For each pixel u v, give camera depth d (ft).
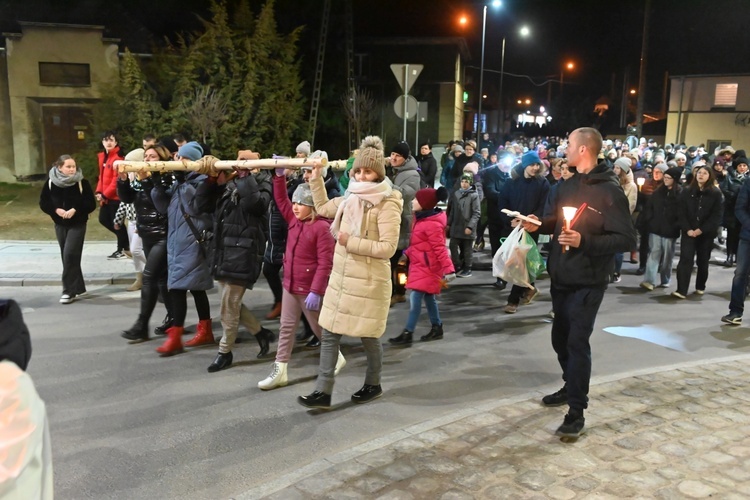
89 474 12.75
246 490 12.14
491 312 26.18
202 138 57.00
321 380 15.92
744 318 25.53
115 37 69.62
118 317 24.39
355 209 15.12
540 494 11.56
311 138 75.15
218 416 15.58
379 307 15.47
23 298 27.17
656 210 30.25
